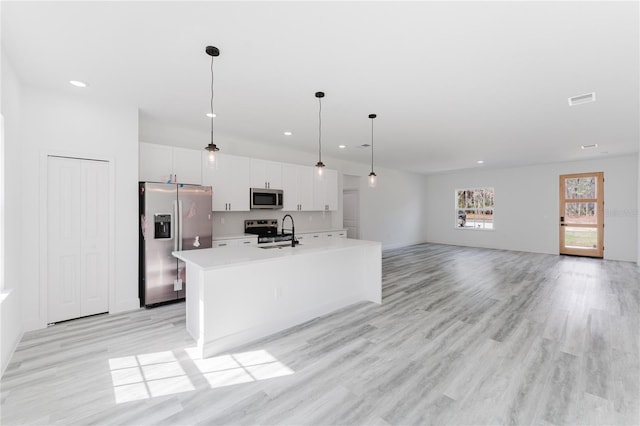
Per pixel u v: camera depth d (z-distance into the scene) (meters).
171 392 2.02
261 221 5.62
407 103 3.45
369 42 2.22
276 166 5.55
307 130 4.61
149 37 2.16
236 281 2.72
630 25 1.96
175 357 2.49
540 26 2.00
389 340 2.82
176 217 3.79
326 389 2.06
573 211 7.45
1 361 2.22
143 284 3.64
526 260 6.89
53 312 3.12
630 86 2.93
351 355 2.54
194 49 2.33
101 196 3.38
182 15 1.91
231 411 1.84
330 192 6.63
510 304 3.83
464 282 4.96
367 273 4.03
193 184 4.38
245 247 3.49
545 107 3.53
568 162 7.47
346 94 3.21
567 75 2.72
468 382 2.14
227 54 2.40
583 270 5.79
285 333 2.99
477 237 9.11
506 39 2.16
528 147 5.73
